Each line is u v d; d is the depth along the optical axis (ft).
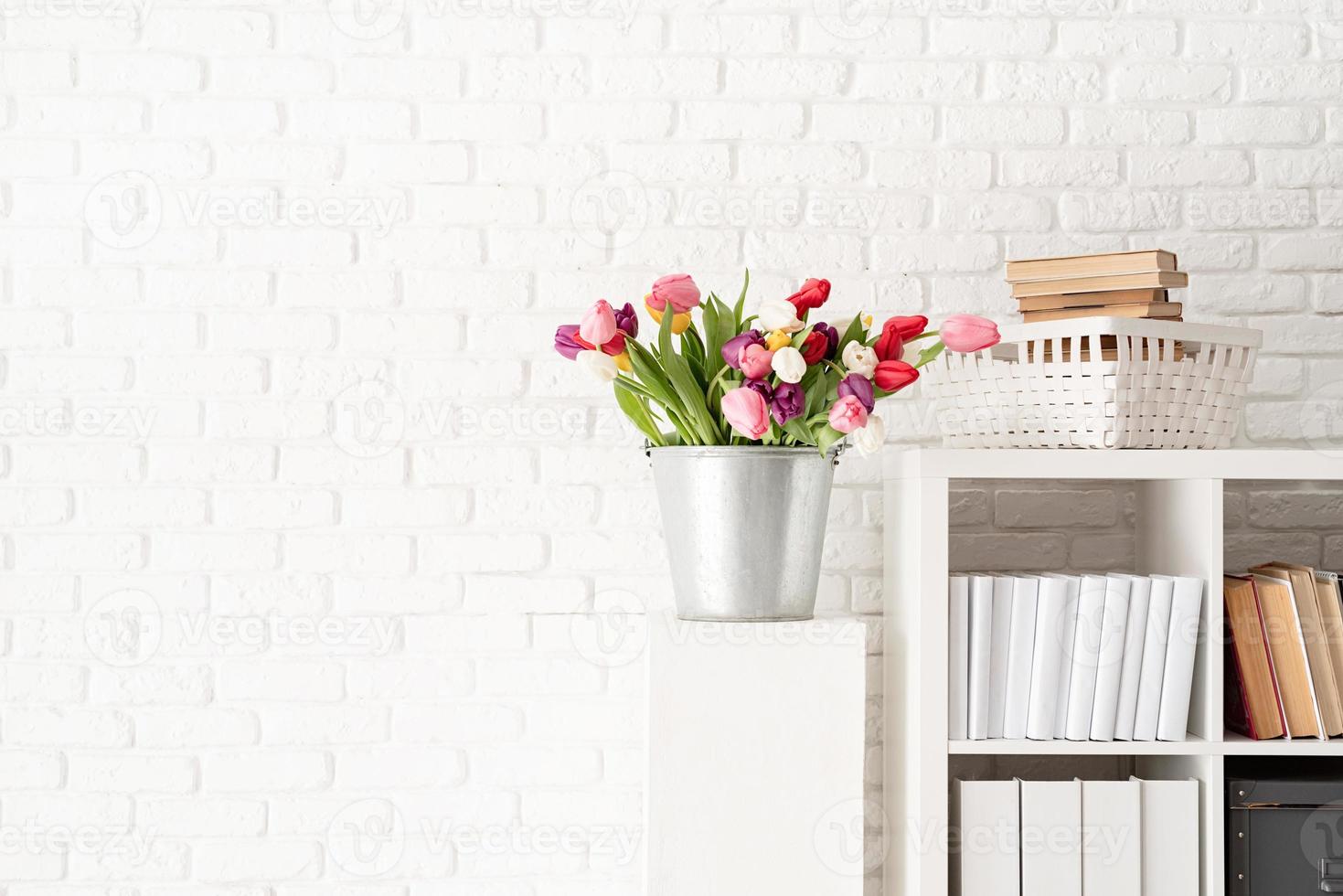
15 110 5.51
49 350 5.49
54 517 5.46
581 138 5.65
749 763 4.35
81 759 5.42
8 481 5.45
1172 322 4.63
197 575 5.50
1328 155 5.74
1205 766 4.50
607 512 5.62
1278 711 4.54
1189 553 4.73
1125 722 4.50
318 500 5.55
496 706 5.56
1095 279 4.69
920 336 4.50
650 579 5.62
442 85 5.63
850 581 5.64
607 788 5.57
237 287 5.55
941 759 4.45
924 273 5.69
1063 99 5.74
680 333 4.49
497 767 5.55
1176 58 5.74
